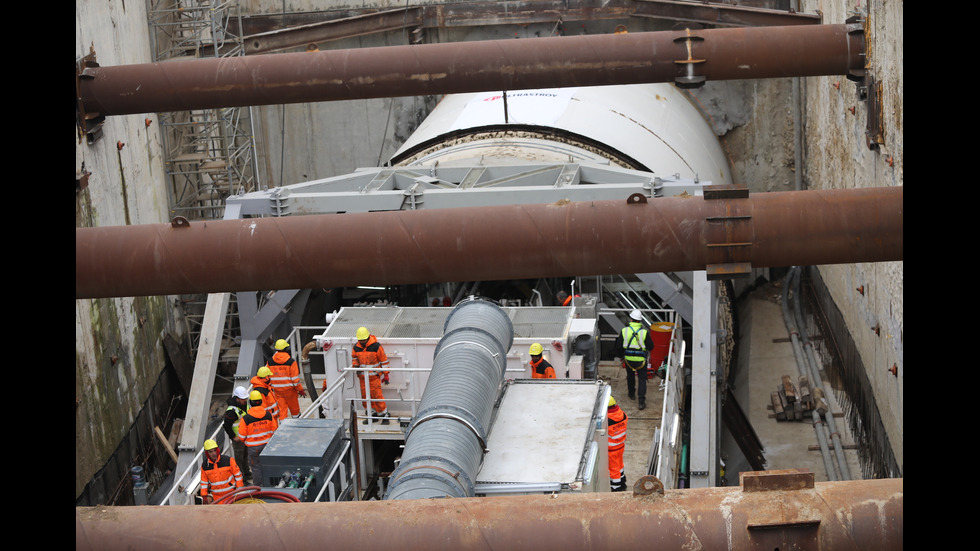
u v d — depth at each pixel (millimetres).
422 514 6711
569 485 10828
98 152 19766
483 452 10883
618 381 19750
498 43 15922
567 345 16156
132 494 20031
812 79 25875
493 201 17391
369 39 27031
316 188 18703
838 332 23344
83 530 6656
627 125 21641
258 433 15031
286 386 17391
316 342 16547
